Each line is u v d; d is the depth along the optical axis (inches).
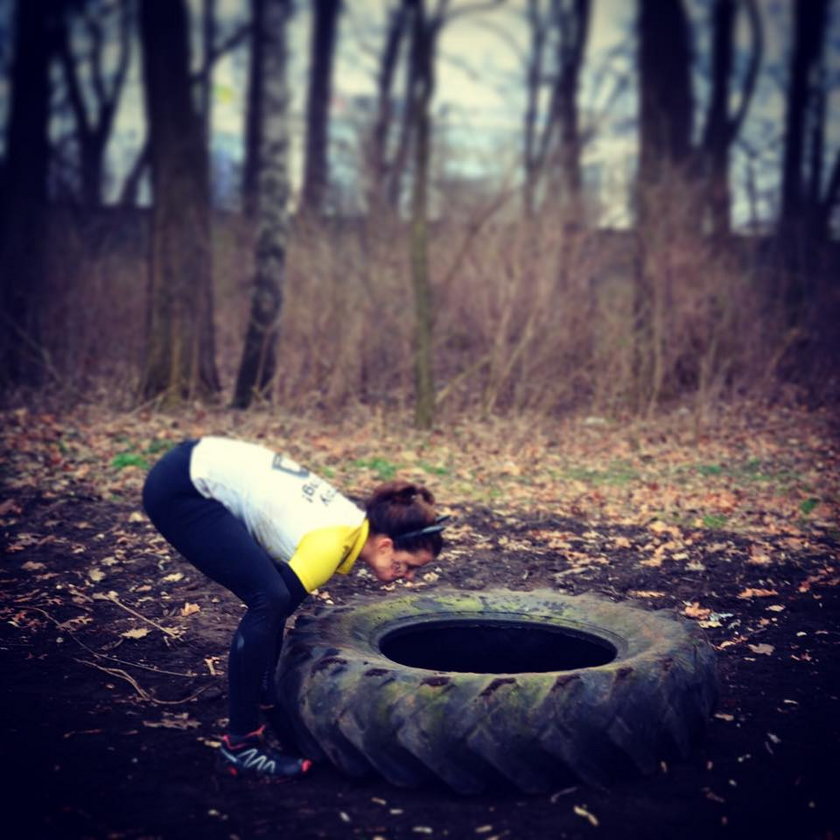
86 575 232.1
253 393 444.8
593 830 122.6
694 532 279.1
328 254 466.0
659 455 381.7
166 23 447.8
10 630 196.9
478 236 483.2
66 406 431.5
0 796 130.3
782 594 228.4
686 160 525.0
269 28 442.6
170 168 446.6
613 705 134.2
